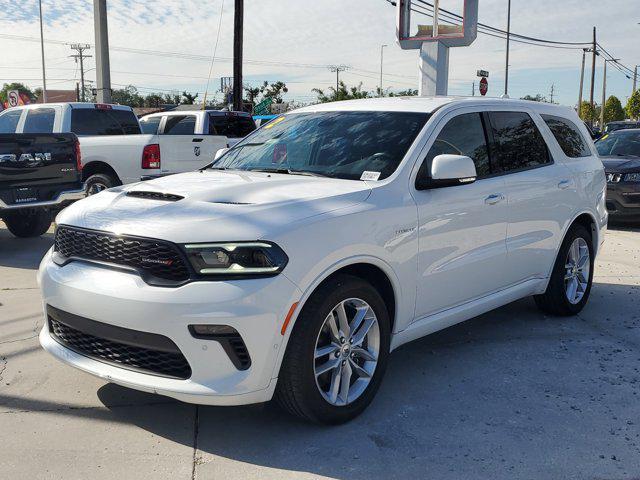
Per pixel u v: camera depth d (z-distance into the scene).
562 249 5.62
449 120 4.57
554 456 3.40
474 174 4.11
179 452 3.39
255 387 3.29
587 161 6.02
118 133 11.80
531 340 5.21
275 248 3.28
